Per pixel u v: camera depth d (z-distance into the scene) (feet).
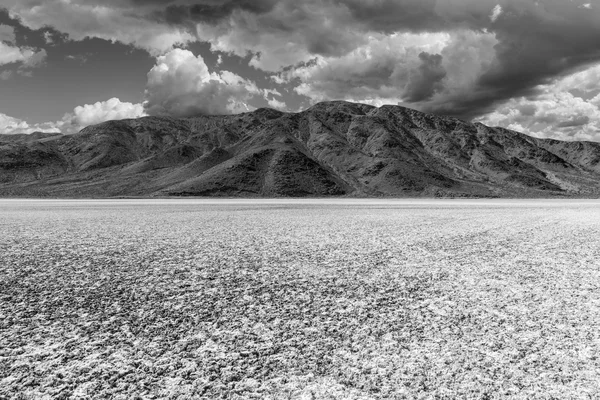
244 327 31.48
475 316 34.22
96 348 27.35
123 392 21.45
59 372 23.73
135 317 33.76
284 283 45.57
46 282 45.52
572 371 24.11
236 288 43.32
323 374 23.61
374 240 81.76
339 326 31.73
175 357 25.91
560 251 68.44
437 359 25.66
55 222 126.11
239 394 21.31
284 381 22.72
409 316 34.19
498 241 81.10
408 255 63.87
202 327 31.48
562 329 31.04
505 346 27.76
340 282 46.09
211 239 82.94
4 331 30.40
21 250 67.72
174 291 41.98
